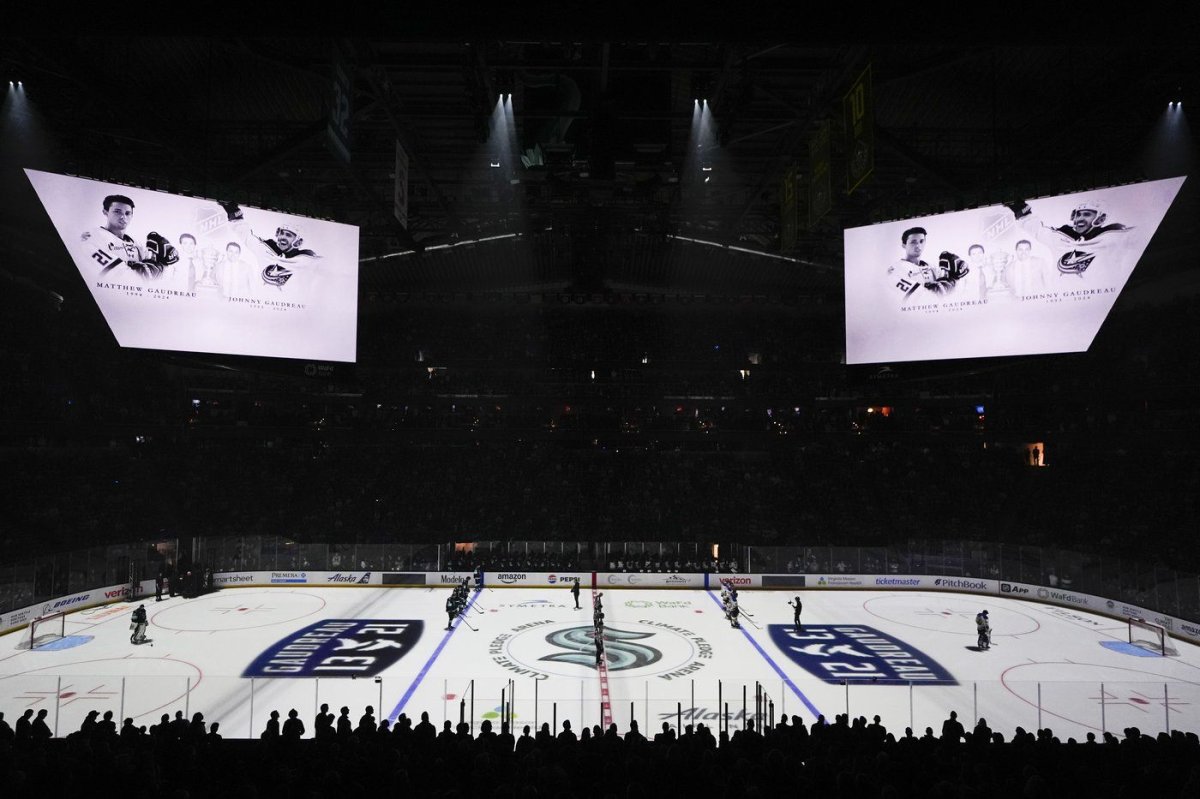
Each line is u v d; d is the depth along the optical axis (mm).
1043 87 28844
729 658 27391
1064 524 44062
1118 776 11383
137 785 9930
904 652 28469
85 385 43781
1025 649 29109
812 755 12633
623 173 33531
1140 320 44594
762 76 27453
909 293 29688
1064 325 26641
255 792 8906
